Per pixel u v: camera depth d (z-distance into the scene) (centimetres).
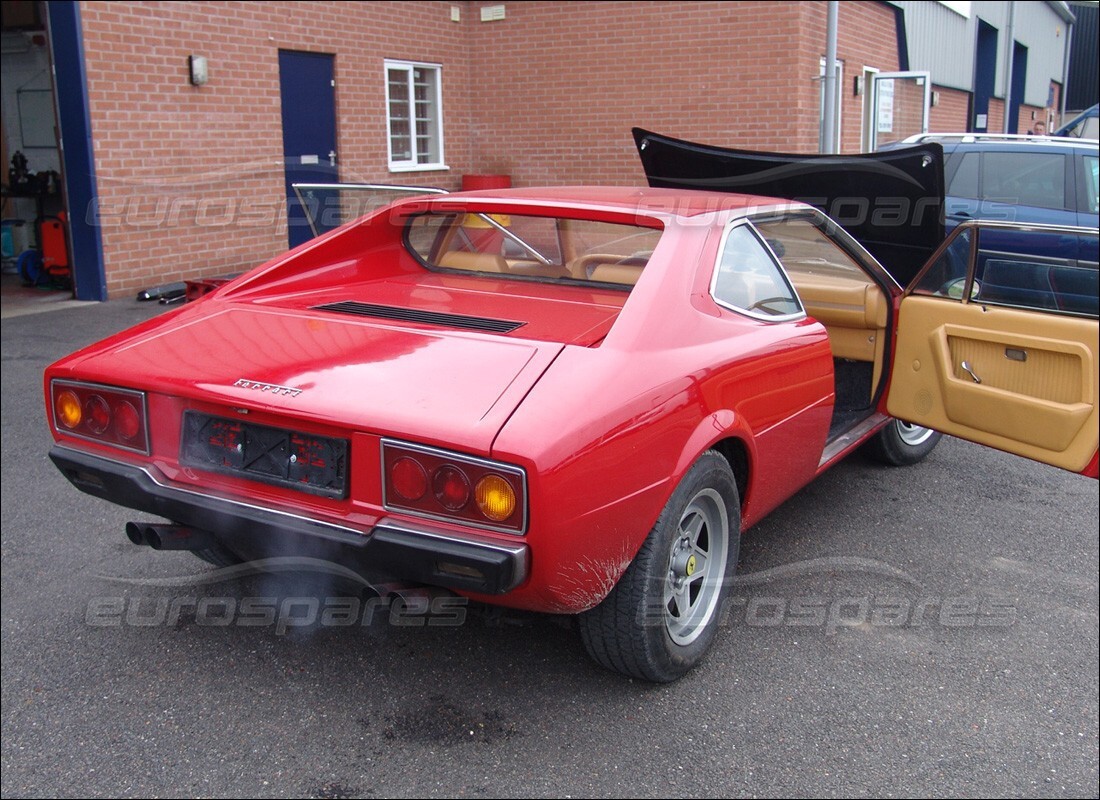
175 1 970
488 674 321
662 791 267
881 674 325
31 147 1231
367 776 271
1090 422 367
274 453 274
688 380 291
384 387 267
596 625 293
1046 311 384
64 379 309
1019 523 451
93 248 933
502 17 1355
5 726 293
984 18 2000
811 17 1196
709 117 1245
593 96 1316
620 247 357
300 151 1144
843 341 461
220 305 343
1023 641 348
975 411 408
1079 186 819
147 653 333
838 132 1309
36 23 1180
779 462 355
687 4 1230
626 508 267
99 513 455
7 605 365
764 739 290
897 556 413
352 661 328
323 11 1145
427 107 1358
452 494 246
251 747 284
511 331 303
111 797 263
